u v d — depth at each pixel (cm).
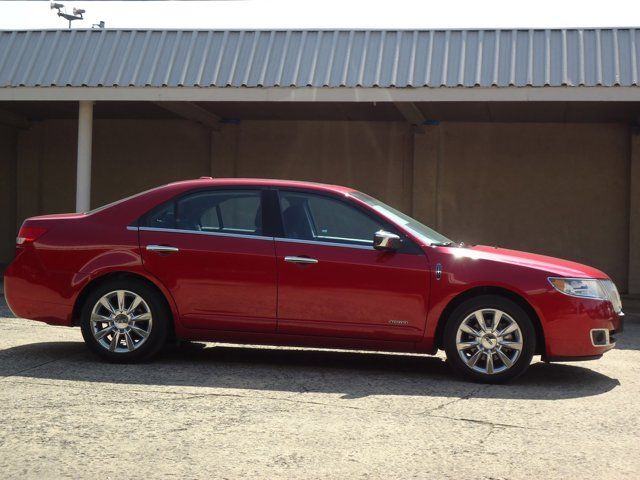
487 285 706
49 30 1530
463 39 1414
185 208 754
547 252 1922
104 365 741
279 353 841
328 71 1418
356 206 739
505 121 1919
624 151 1889
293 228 737
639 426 570
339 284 720
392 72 1398
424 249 720
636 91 1325
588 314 704
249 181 759
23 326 991
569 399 654
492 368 705
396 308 714
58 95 1478
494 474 458
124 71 1469
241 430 536
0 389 639
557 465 476
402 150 1995
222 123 2022
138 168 2133
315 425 552
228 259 733
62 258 756
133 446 496
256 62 1447
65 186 2175
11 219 2186
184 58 1469
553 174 1920
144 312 746
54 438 510
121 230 752
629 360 862
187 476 445
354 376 725
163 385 663
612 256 1897
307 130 2033
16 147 2184
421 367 782
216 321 737
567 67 1352
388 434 534
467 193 1948
